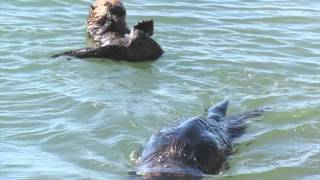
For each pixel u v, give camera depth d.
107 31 17.89
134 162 11.26
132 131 12.57
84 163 11.36
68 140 12.16
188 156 10.80
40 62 15.98
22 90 14.34
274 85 15.20
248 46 17.83
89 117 13.12
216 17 20.20
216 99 14.32
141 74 15.59
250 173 11.14
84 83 14.89
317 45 18.14
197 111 13.63
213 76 15.60
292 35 18.92
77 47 17.23
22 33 17.92
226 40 18.20
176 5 21.19
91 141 12.12
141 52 16.52
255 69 16.08
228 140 12.03
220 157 11.30
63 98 13.94
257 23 19.84
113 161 11.44
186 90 14.74
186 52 17.09
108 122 12.88
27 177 10.82
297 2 22.33
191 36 18.39
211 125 11.98
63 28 18.64
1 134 12.36
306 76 15.82
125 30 18.06
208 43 17.89
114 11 18.09
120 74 15.53
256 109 13.66
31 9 20.09
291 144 12.25
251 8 21.36
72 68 15.72
